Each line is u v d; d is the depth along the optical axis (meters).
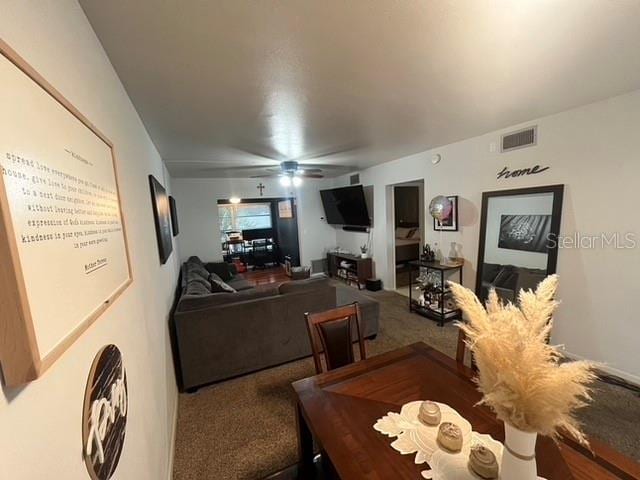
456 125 2.87
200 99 1.95
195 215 5.88
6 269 0.44
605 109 2.28
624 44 1.45
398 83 1.85
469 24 1.26
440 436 0.98
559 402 0.66
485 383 0.77
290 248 7.77
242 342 2.61
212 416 2.13
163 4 1.05
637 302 2.24
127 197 1.40
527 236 2.88
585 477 0.84
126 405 1.00
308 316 1.66
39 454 0.51
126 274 1.16
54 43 0.75
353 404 1.20
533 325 0.75
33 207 0.52
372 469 0.90
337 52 1.46
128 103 1.73
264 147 3.37
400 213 6.79
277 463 1.71
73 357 0.66
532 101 2.25
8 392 0.45
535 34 1.35
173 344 2.51
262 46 1.38
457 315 3.76
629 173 2.20
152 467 1.31
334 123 2.62
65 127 0.68
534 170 2.79
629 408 2.03
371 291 5.23
